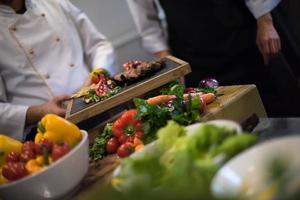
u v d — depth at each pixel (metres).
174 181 0.61
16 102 1.47
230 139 0.70
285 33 1.81
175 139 0.80
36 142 0.98
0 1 1.45
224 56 1.75
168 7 1.77
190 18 1.73
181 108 1.04
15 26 1.45
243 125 1.02
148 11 1.92
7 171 0.89
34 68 1.47
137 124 1.06
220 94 1.17
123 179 0.72
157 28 1.95
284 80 1.75
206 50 1.77
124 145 1.01
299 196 0.53
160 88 1.27
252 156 0.64
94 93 1.27
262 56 1.74
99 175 0.98
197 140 0.72
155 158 0.70
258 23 1.68
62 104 1.34
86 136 0.98
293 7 2.31
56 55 1.51
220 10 1.68
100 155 1.08
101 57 1.64
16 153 0.95
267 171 0.58
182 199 0.57
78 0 2.44
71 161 0.90
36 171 0.88
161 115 1.02
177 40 1.83
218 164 0.67
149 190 0.60
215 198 0.57
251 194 0.58
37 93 1.48
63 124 0.97
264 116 1.17
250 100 1.13
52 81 1.48
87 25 1.68
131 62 1.41
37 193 0.88
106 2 2.51
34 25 1.48
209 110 1.07
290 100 1.78
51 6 1.56
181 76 1.27
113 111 1.36
